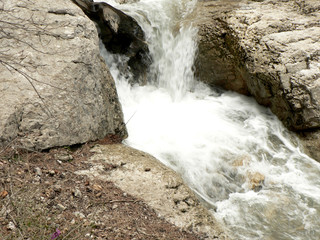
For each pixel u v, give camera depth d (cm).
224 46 754
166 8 861
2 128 430
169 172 473
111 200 409
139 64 755
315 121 620
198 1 895
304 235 450
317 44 690
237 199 500
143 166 471
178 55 800
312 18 765
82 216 379
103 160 474
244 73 717
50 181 414
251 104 731
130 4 870
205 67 784
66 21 545
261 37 718
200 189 511
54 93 477
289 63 667
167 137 609
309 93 625
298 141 631
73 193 404
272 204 495
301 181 546
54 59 500
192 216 417
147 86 758
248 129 652
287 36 714
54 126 465
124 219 388
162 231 386
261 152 598
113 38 721
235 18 775
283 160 588
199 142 600
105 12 705
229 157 570
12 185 394
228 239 408
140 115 674
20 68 480
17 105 450
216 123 664
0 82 464
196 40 782
